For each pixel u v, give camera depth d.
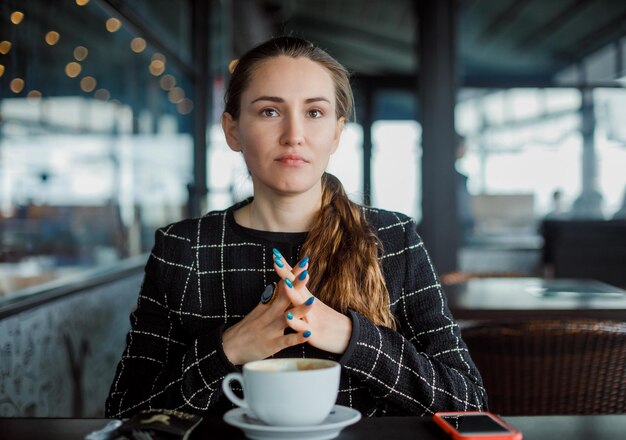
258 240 1.11
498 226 5.15
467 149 5.21
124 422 0.80
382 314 1.07
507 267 5.11
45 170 2.65
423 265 1.16
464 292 2.57
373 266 1.07
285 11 7.85
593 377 1.61
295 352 1.03
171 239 1.13
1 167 2.37
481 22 5.24
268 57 1.02
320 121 1.02
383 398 0.99
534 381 1.62
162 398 0.97
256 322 0.94
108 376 2.97
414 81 9.15
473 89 5.28
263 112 1.02
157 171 4.26
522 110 5.32
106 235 3.31
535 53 5.39
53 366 2.35
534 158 5.25
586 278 5.05
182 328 1.13
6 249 2.36
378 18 7.95
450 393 1.00
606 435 0.80
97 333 2.83
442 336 1.11
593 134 5.28
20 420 0.87
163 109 4.42
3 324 1.98
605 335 1.59
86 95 3.17
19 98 2.51
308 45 1.06
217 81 5.48
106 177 3.36
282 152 1.01
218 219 1.15
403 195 9.16
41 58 2.71
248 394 0.75
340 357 0.95
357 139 9.19
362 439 0.77
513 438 0.75
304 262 0.92
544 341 1.61
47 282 2.50
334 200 1.13
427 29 5.07
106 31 3.34
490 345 1.63
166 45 4.22
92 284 2.78
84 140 3.12
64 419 0.87
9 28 2.43
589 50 5.38
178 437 0.77
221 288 1.11
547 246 5.15
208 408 1.03
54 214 2.71
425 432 0.80
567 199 5.23
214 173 5.20
